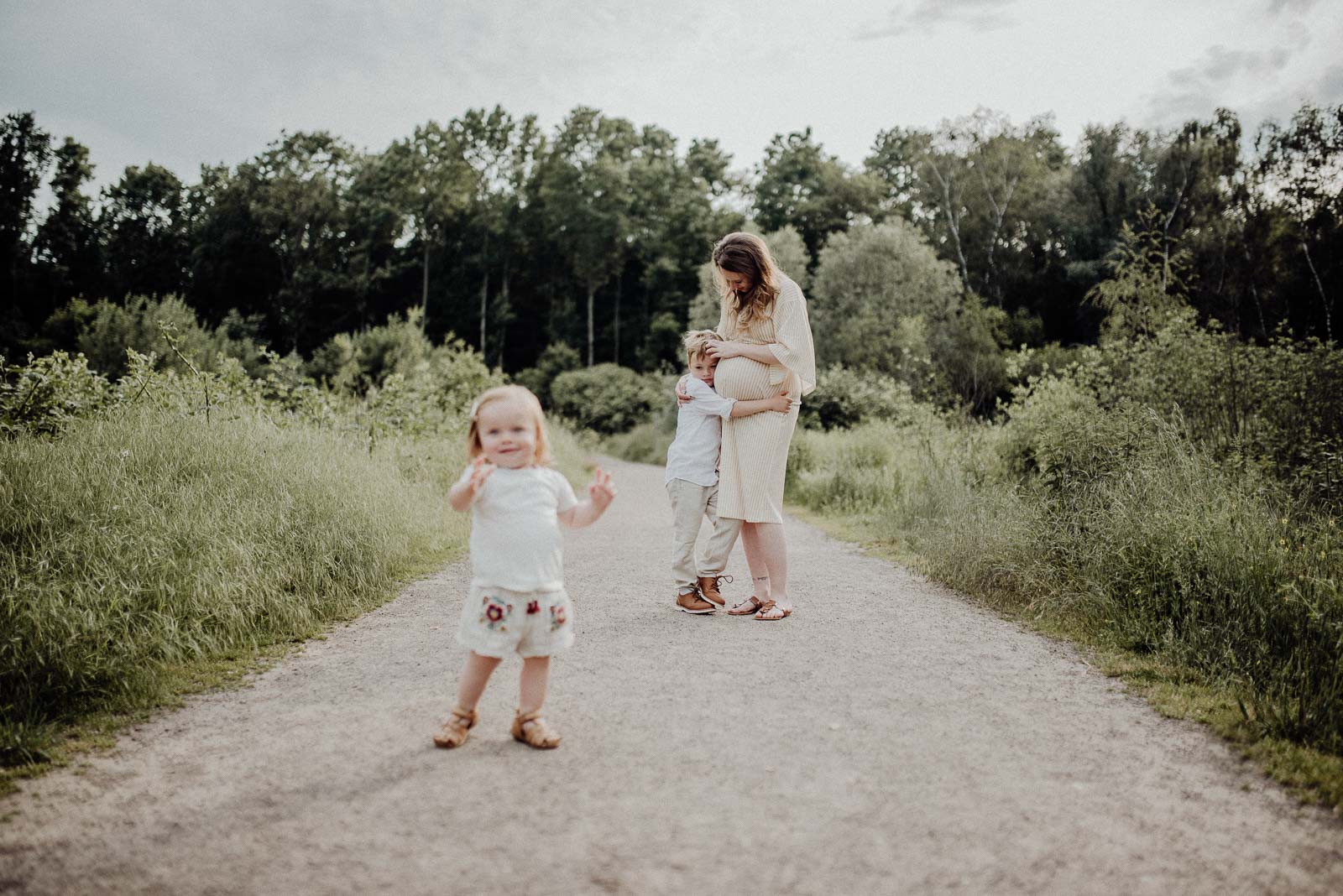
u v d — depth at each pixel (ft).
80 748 10.00
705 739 10.12
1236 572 14.39
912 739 10.22
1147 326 50.62
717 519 16.88
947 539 21.95
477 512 10.08
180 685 12.33
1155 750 10.00
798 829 7.84
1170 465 19.63
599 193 204.95
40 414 23.13
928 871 7.11
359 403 38.32
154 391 26.35
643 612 17.11
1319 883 7.03
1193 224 109.91
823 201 180.14
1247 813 8.38
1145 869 7.22
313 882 6.89
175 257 216.13
